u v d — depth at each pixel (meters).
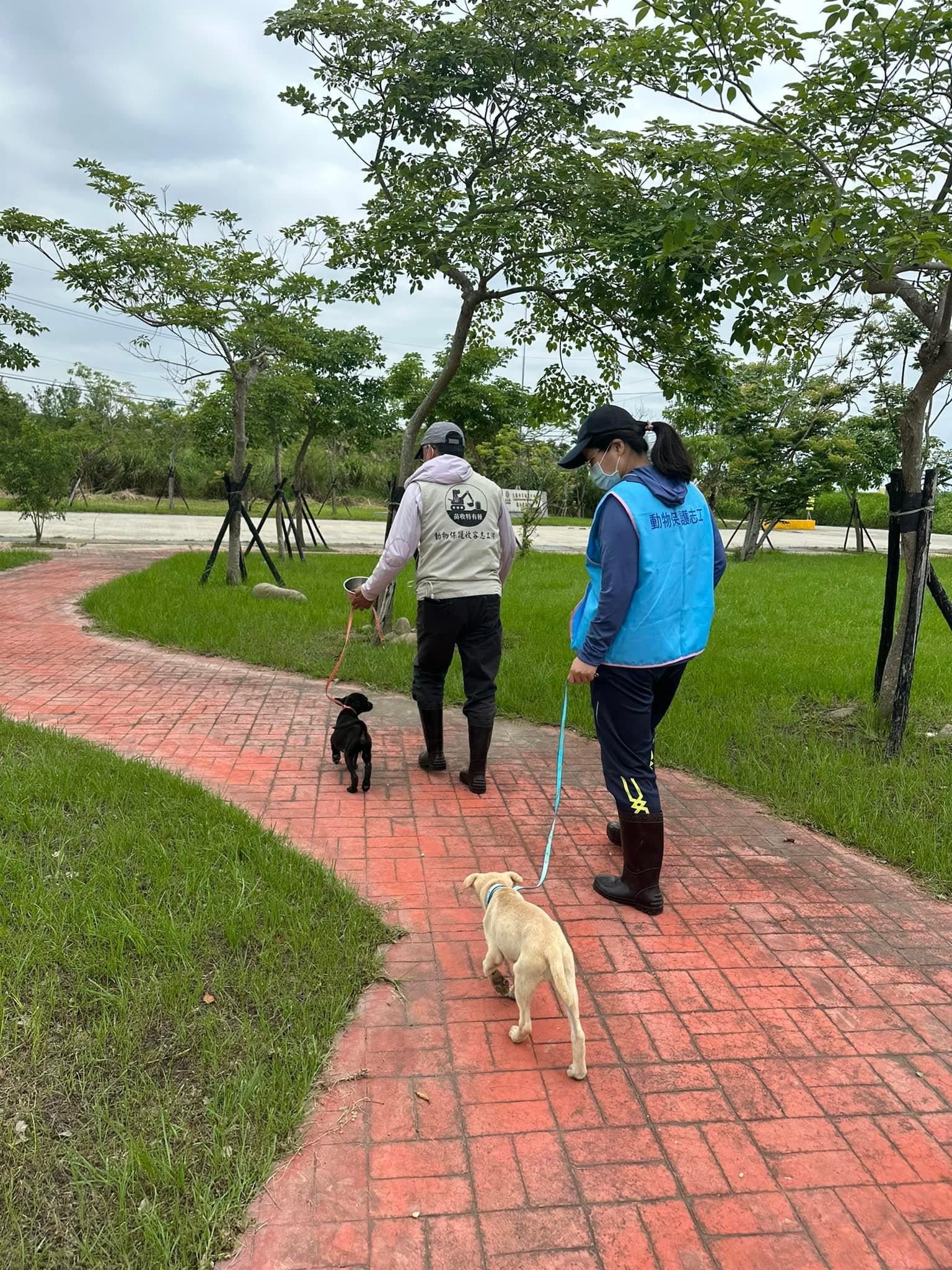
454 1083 2.67
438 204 7.99
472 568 4.79
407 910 3.65
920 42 4.97
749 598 14.23
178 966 3.05
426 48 7.39
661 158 6.07
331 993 3.00
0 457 19.47
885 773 5.36
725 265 6.04
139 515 36.53
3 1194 2.14
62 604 11.11
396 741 5.89
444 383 9.17
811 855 4.39
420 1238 2.14
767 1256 2.13
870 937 3.61
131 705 6.45
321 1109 2.53
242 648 8.34
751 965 3.37
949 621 5.78
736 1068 2.79
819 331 6.22
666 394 8.60
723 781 5.34
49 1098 2.46
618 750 3.71
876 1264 2.12
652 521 3.51
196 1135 2.38
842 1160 2.43
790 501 15.91
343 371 18.03
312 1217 2.18
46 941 3.09
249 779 5.04
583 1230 2.18
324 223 8.69
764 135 5.33
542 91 7.57
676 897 3.90
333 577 14.27
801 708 6.98
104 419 47.25
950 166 5.29
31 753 4.91
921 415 5.68
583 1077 2.69
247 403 14.98
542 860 4.16
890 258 4.42
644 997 3.14
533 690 7.07
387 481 53.03
